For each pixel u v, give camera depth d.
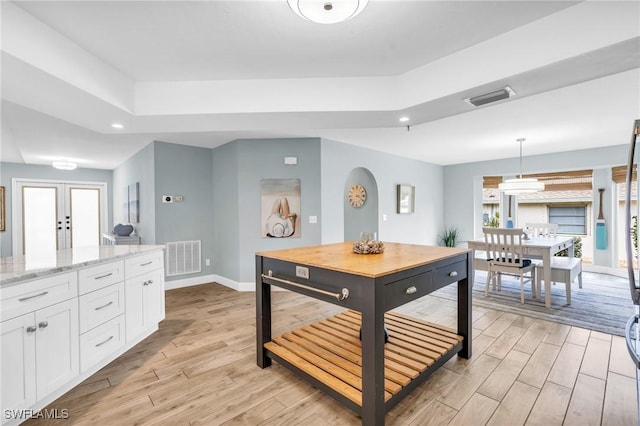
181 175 4.81
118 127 3.14
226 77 2.70
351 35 2.06
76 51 2.11
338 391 1.73
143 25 1.92
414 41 2.14
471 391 1.96
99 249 2.74
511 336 2.80
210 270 5.10
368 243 2.26
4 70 1.86
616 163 5.11
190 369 2.27
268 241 4.55
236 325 3.15
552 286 4.59
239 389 2.01
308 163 4.55
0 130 3.89
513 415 1.74
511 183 4.41
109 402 1.87
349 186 5.99
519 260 3.81
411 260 1.95
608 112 3.39
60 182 6.73
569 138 4.62
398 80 2.68
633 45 1.69
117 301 2.39
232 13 1.81
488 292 4.13
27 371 1.67
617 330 2.93
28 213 6.41
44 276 1.78
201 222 5.02
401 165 6.15
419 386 2.02
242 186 4.53
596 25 1.74
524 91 2.33
